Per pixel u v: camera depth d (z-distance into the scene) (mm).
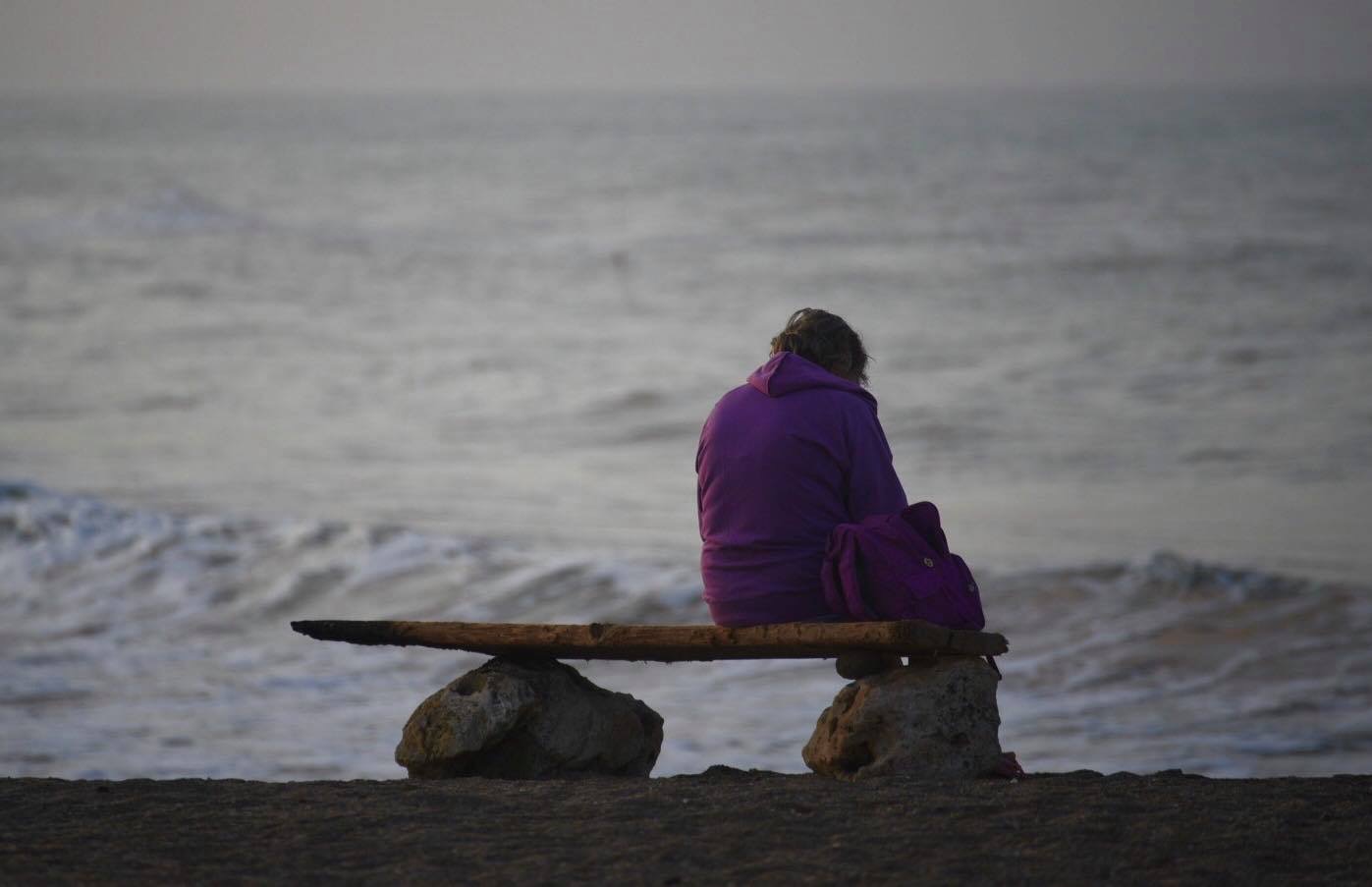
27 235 171625
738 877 9789
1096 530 48219
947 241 169625
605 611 37781
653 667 33562
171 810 11680
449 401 77188
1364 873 9742
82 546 41969
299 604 38094
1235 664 32875
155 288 127562
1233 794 11961
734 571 13875
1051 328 101125
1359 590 38062
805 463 13656
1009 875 9750
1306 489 54656
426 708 13812
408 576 40344
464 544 43125
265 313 113500
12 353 91375
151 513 45312
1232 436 64750
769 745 27750
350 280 137750
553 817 11352
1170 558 40344
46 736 27781
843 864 10008
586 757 14406
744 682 32250
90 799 12195
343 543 42969
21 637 34969
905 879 9688
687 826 10992
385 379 84125
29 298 119125
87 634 35312
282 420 71500
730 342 100438
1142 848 10289
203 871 9984
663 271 146000
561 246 171875
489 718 13633
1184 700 30594
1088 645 34344
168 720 28984
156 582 39375
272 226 191000
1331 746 27562
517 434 68375
